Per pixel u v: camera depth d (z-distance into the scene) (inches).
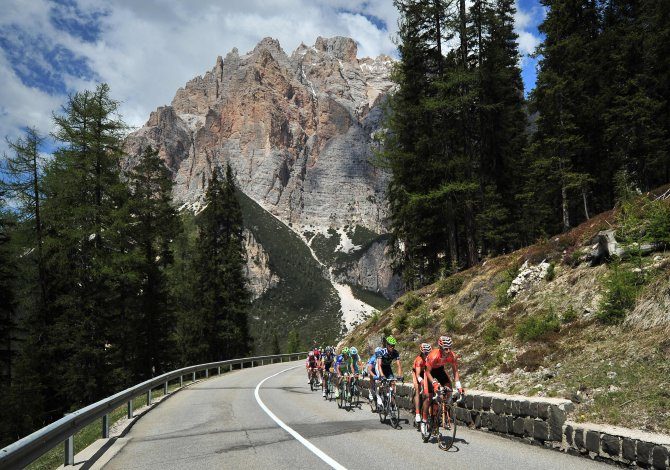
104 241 1089.4
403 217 1314.0
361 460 265.9
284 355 1898.4
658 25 1131.3
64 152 1043.3
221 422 433.4
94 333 1074.1
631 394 306.2
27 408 1014.4
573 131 1217.4
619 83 1192.8
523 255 732.0
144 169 1647.4
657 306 385.1
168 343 1505.9
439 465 248.5
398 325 878.4
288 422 418.0
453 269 1031.6
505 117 1173.1
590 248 594.2
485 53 1063.6
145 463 281.6
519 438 312.5
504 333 573.9
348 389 513.0
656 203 504.7
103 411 358.9
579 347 424.2
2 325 1086.4
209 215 2039.9
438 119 1077.8
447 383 317.4
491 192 1143.6
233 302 1943.9
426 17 1051.3
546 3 1269.7
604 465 241.4
